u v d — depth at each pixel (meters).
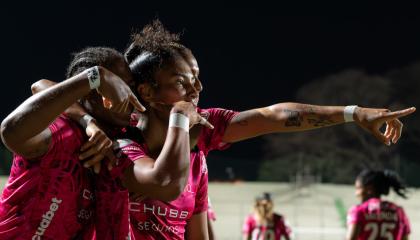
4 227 2.35
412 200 19.34
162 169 2.21
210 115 3.03
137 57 2.73
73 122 2.40
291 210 19.66
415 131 28.89
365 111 2.69
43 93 2.15
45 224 2.33
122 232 2.43
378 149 27.53
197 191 2.97
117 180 2.41
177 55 2.65
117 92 2.17
